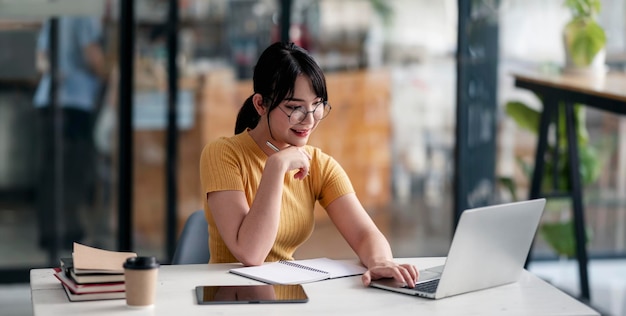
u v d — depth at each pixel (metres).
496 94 5.04
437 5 5.09
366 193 5.16
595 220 5.32
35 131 4.97
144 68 4.91
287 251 2.90
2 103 4.93
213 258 2.85
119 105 4.95
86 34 4.89
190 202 5.02
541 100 4.80
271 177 2.68
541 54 5.00
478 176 5.07
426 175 5.20
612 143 5.24
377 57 5.09
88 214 5.04
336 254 5.01
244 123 2.91
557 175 4.83
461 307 2.32
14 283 5.02
